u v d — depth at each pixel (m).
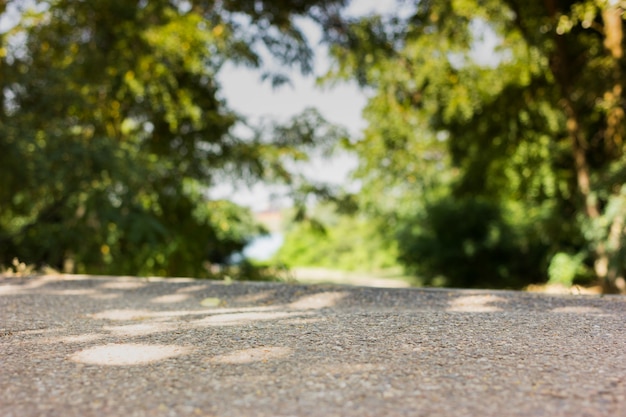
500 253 16.83
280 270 10.64
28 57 9.22
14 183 8.94
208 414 2.00
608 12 9.22
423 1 10.83
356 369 2.50
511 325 3.41
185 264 11.46
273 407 2.06
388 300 4.59
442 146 14.41
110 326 3.61
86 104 9.27
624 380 2.30
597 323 3.47
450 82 12.09
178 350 2.88
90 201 9.30
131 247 10.70
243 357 2.73
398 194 16.20
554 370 2.46
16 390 2.27
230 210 11.98
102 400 2.15
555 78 11.56
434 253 17.09
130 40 9.61
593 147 12.66
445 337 3.10
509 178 14.06
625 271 10.43
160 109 10.59
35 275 6.18
